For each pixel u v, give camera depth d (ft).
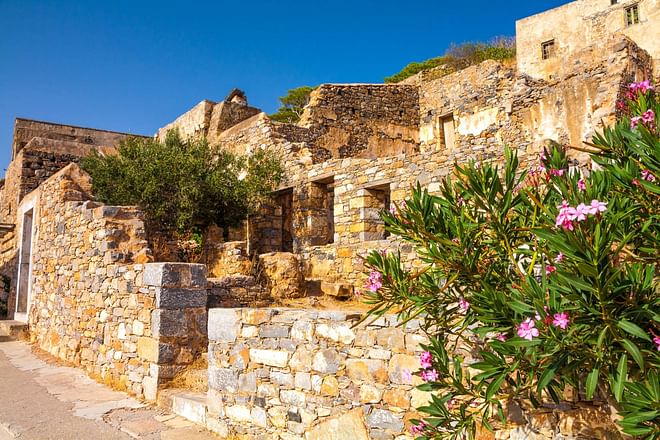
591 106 46.29
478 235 11.05
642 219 9.04
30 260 47.24
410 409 13.60
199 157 49.42
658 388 7.64
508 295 10.10
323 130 63.77
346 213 44.75
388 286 11.60
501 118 55.26
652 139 8.23
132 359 27.02
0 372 31.86
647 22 68.39
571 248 7.79
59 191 40.55
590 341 8.38
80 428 20.94
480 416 12.25
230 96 75.66
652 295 8.39
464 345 12.92
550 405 11.27
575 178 10.23
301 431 16.42
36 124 79.66
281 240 54.44
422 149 71.61
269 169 51.37
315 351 16.38
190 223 46.65
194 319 26.09
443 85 70.85
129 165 48.34
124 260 30.58
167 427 20.77
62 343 36.73
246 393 18.72
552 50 76.69
